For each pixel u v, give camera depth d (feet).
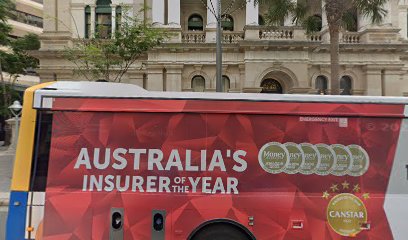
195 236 18.13
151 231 17.88
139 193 17.97
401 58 88.74
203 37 79.05
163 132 18.30
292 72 75.00
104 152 18.19
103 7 86.02
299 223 17.92
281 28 74.28
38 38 94.22
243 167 18.16
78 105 18.37
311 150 18.31
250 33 75.05
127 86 18.89
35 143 18.17
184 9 86.74
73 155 18.16
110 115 18.39
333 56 46.83
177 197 17.97
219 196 17.98
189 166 18.12
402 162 18.42
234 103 18.45
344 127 18.49
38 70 82.69
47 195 17.89
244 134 18.33
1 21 101.35
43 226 17.80
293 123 18.44
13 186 17.95
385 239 18.04
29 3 166.61
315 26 59.98
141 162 18.15
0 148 85.66
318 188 18.16
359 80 80.07
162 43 75.05
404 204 18.12
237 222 17.88
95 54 56.80
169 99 18.47
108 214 17.90
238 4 82.43
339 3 46.09
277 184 18.12
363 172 18.30
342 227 18.02
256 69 75.10
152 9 79.97
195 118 18.40
